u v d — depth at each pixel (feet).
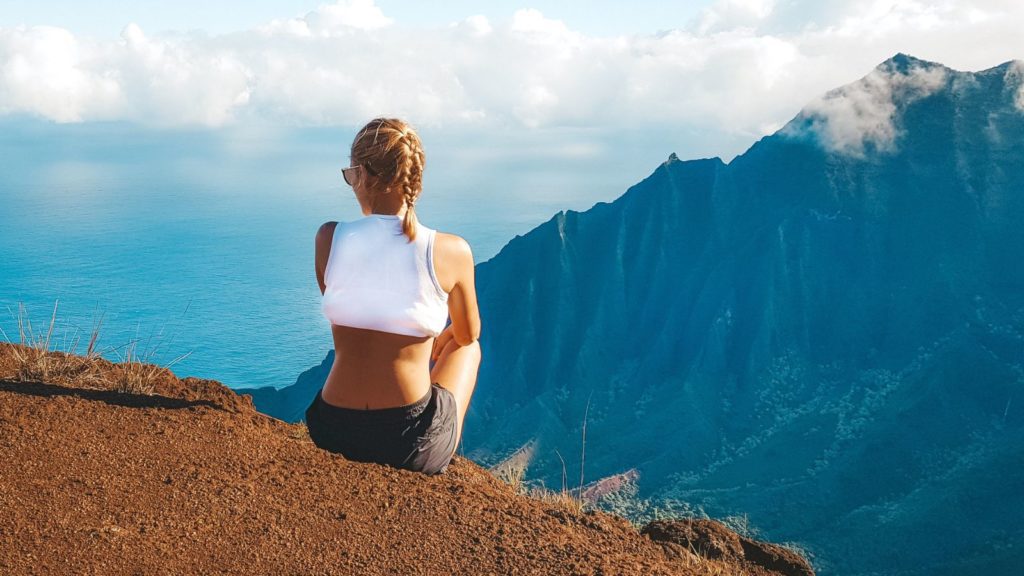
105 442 13.01
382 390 10.73
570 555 11.11
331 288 10.51
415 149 10.52
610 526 13.85
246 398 17.57
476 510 12.13
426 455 11.16
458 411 11.76
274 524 10.85
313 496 11.85
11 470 11.62
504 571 10.36
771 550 15.84
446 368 12.17
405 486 12.55
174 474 12.09
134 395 15.74
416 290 10.36
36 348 18.02
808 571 15.75
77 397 14.98
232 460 12.85
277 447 13.75
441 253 10.52
